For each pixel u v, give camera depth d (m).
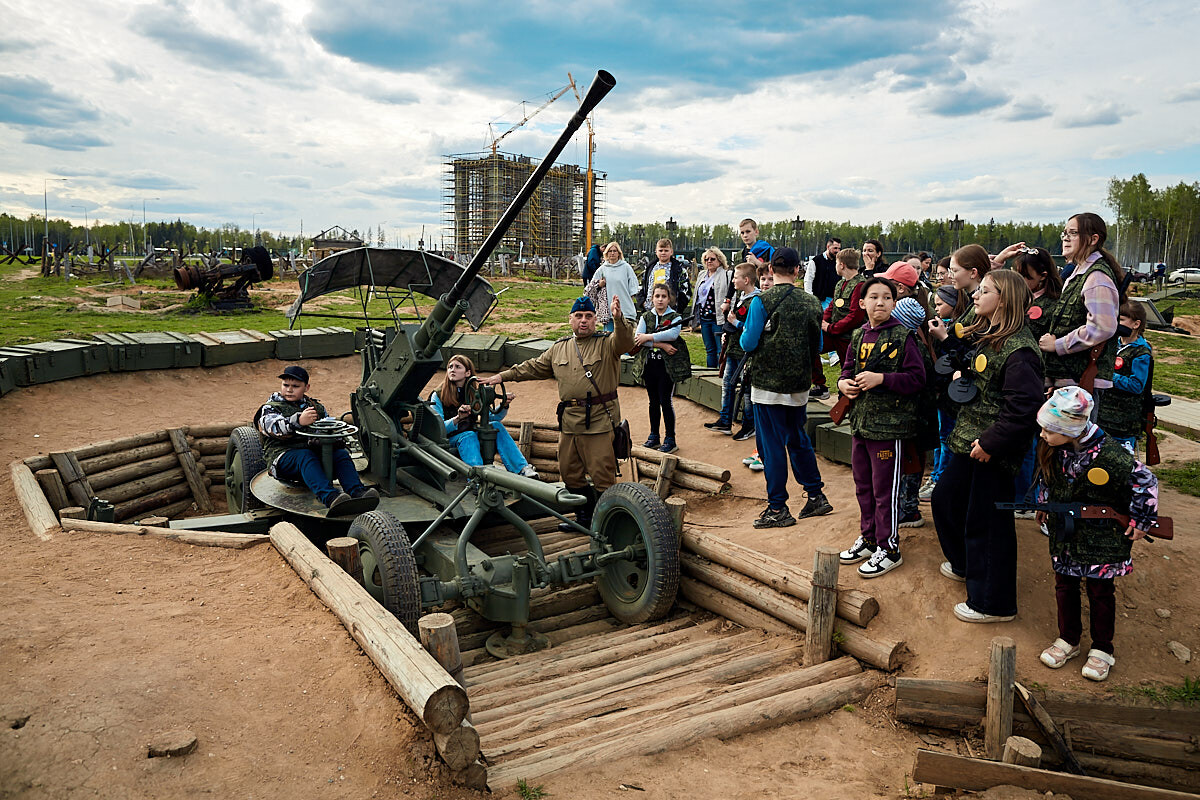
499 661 5.32
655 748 3.77
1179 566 4.76
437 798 3.16
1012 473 4.27
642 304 10.88
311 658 3.91
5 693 3.38
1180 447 7.28
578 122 5.06
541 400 11.67
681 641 5.40
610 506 5.97
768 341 5.91
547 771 3.53
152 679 3.59
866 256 8.20
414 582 4.99
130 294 22.61
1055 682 3.99
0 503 6.84
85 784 2.91
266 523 6.45
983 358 4.30
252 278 20.34
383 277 7.73
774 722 4.07
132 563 5.22
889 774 3.66
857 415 5.06
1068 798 3.33
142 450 8.99
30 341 13.02
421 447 6.71
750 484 7.56
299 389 6.48
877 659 4.48
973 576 4.44
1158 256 74.38
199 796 2.92
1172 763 3.71
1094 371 4.67
